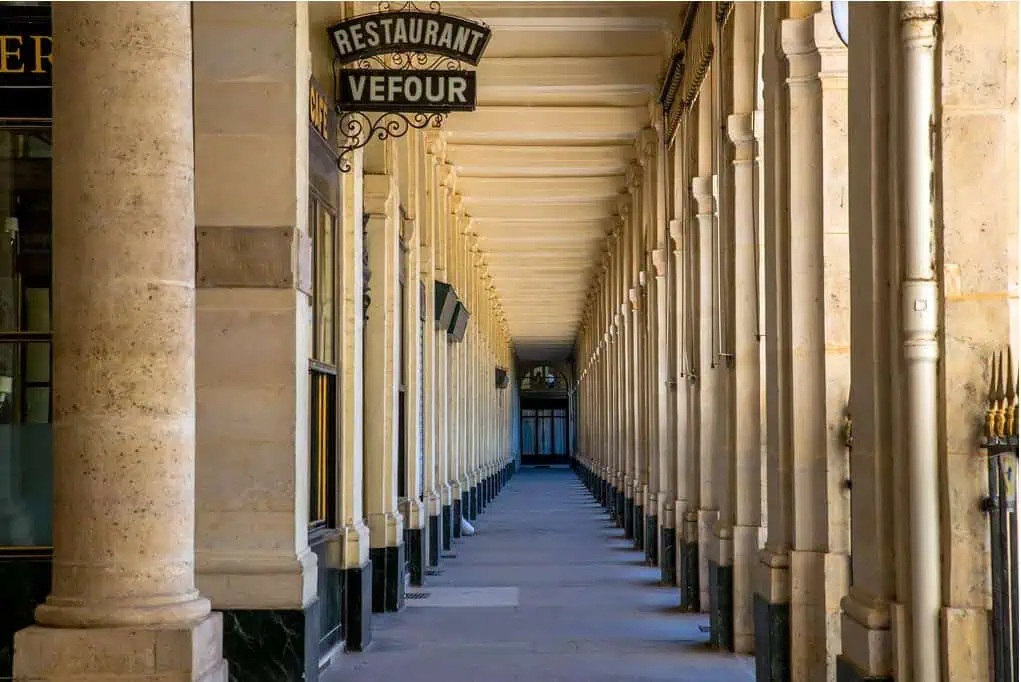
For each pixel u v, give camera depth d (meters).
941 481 6.08
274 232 8.68
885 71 6.43
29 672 6.18
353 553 11.59
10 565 8.32
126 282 6.31
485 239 33.19
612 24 17.75
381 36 10.63
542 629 13.09
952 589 6.02
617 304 30.58
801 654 8.98
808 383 9.09
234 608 8.54
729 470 12.19
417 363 17.25
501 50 20.28
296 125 8.72
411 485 17.27
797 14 9.28
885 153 6.42
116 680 6.19
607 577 17.98
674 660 11.27
